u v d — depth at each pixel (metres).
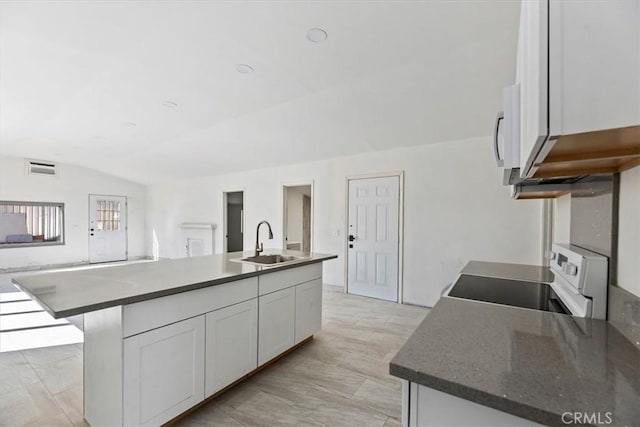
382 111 3.38
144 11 1.96
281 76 2.79
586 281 1.13
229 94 3.19
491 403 0.65
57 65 2.64
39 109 3.70
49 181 7.07
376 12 1.94
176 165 6.50
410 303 4.18
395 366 0.78
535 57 0.67
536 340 0.93
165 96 3.26
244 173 6.36
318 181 5.18
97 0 1.87
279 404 1.98
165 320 1.65
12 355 2.67
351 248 4.76
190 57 2.50
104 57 2.52
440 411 0.76
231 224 7.53
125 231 8.39
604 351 0.85
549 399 0.63
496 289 1.63
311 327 2.91
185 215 7.68
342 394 2.10
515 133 1.03
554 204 2.87
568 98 0.61
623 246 1.03
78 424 1.78
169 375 1.67
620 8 0.57
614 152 0.81
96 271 2.09
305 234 6.93
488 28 2.05
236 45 2.32
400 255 4.25
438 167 3.95
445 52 2.34
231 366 2.05
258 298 2.28
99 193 7.89
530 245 3.35
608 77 0.58
